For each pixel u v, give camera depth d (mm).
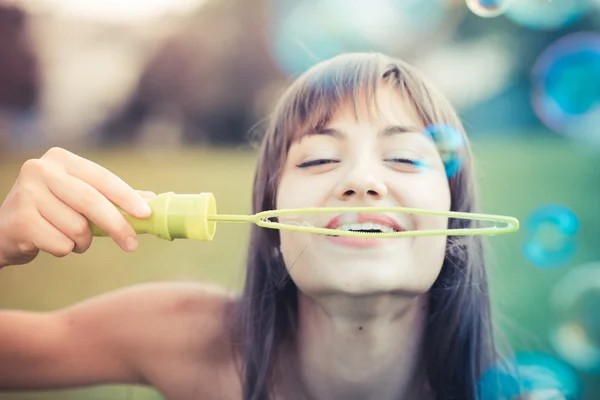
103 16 5559
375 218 938
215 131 5734
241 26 5809
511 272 2289
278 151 1118
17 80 5359
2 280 2408
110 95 5625
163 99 5809
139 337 1271
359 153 975
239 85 5781
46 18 5418
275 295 1198
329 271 921
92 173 830
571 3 2607
